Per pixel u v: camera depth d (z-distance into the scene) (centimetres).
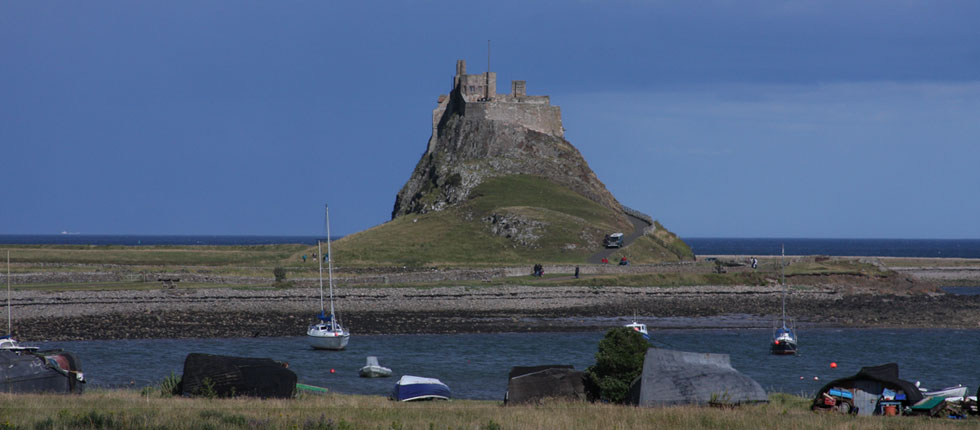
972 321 11569
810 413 4191
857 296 14000
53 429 3212
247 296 11588
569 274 14712
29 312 10344
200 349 8556
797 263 16612
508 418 3841
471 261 16575
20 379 4688
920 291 14912
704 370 4769
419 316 11462
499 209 19450
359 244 17862
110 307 10800
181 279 13088
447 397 5356
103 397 4491
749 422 3778
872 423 3794
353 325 10562
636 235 19538
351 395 5694
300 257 17012
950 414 4153
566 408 4297
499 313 11894
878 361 8244
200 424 3384
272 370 5066
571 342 9375
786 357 8488
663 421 3803
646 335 10081
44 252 17238
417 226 19312
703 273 14750
